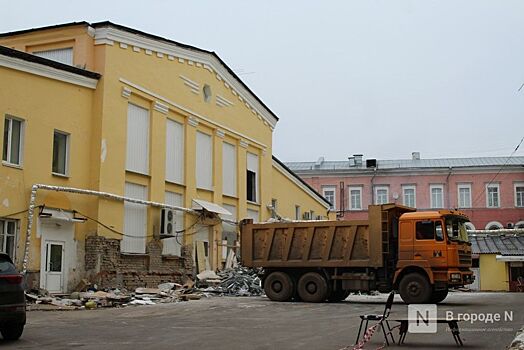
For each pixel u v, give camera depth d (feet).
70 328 52.29
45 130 81.05
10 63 75.97
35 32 92.73
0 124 74.59
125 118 94.17
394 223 82.38
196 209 109.19
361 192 224.74
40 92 80.69
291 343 42.98
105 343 42.91
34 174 78.89
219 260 116.67
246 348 40.47
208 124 116.98
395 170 221.87
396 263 80.64
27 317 61.72
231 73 124.36
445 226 77.05
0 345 41.83
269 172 142.51
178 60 107.96
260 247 89.56
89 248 86.43
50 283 80.33
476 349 40.50
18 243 75.92
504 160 228.02
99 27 91.04
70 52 91.71
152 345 41.86
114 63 92.12
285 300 87.20
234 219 125.70
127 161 95.04
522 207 213.46
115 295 81.56
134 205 95.45
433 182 220.02
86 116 88.33
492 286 165.07
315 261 85.66
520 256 162.30
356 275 83.25
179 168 108.58
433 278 76.69
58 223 82.23
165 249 102.12
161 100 102.53
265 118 141.69
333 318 61.46
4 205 74.38
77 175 85.92
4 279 43.24
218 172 119.75
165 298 87.66
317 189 227.40
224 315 65.05
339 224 84.99
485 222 214.90
